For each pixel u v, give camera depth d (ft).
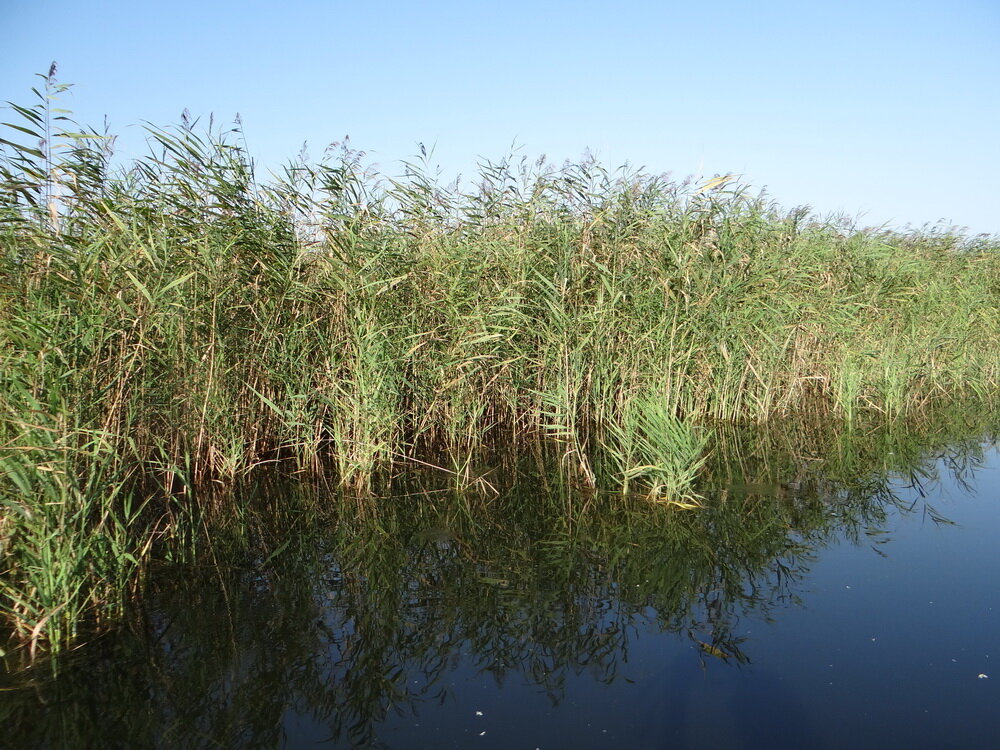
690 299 23.84
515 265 24.13
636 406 21.75
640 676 10.77
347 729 9.64
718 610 12.89
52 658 11.32
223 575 14.74
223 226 19.92
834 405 29.66
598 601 13.51
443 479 21.31
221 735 9.53
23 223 14.28
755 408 27.94
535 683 10.70
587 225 24.36
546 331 23.54
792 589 13.67
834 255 30.81
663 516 17.92
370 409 20.45
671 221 25.04
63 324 13.19
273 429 22.90
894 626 12.03
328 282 21.74
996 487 20.06
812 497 19.22
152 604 13.37
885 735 9.02
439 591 14.08
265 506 18.93
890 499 19.04
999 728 9.15
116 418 15.61
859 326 29.45
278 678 10.95
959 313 32.63
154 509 18.06
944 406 31.24
